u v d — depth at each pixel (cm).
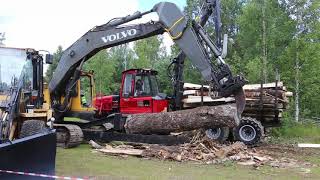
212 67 1265
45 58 1103
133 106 1580
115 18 1425
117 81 5006
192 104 1586
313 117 2831
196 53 1276
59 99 1531
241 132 1516
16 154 704
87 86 1709
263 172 1036
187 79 3469
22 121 966
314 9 2852
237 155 1213
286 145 1584
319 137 1931
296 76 2781
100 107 1670
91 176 928
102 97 1697
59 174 938
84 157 1198
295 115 2706
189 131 1373
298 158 1268
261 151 1383
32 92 1076
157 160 1187
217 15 1307
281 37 2934
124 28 1410
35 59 1088
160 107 1553
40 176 724
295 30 2914
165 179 918
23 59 1038
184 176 958
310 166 1135
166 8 1317
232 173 1014
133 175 957
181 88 1591
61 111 1518
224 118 1262
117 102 1656
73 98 1561
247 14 3091
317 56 2741
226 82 1242
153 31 1371
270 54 2964
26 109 1002
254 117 1662
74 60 1469
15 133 941
